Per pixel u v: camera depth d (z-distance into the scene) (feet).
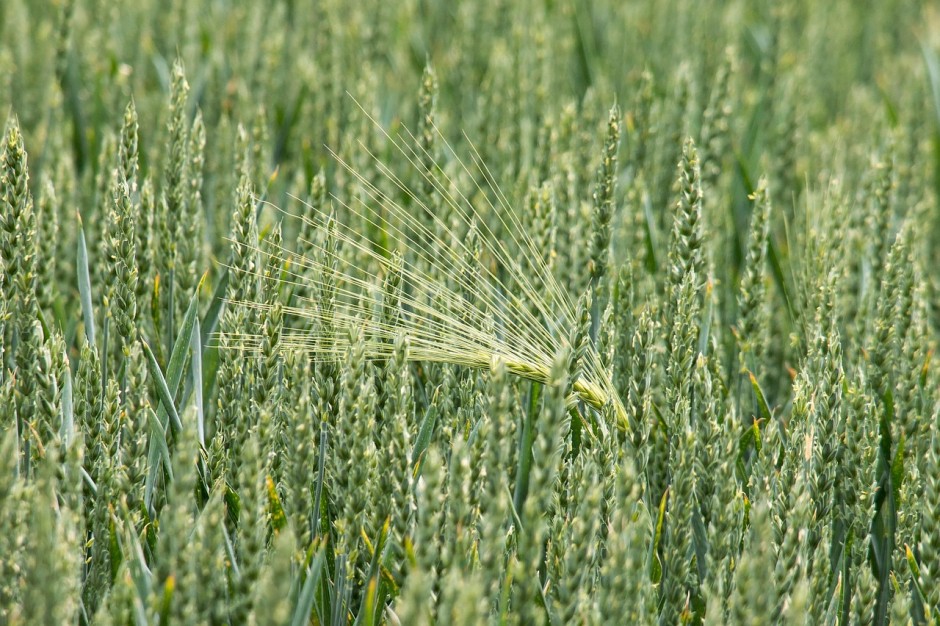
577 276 6.31
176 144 6.12
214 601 5.57
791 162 7.18
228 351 5.88
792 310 6.48
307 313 5.90
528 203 6.30
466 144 7.07
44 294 6.14
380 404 6.00
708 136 6.74
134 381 5.79
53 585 5.47
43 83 7.19
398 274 5.94
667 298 6.06
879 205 6.45
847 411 5.90
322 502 5.88
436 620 5.65
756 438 5.99
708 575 5.72
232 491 5.81
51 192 6.12
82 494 5.74
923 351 6.44
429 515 5.57
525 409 6.00
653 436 5.93
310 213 6.32
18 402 5.86
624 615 5.57
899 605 5.66
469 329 5.84
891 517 5.99
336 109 7.09
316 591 5.76
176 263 6.16
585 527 5.55
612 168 6.14
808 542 5.83
